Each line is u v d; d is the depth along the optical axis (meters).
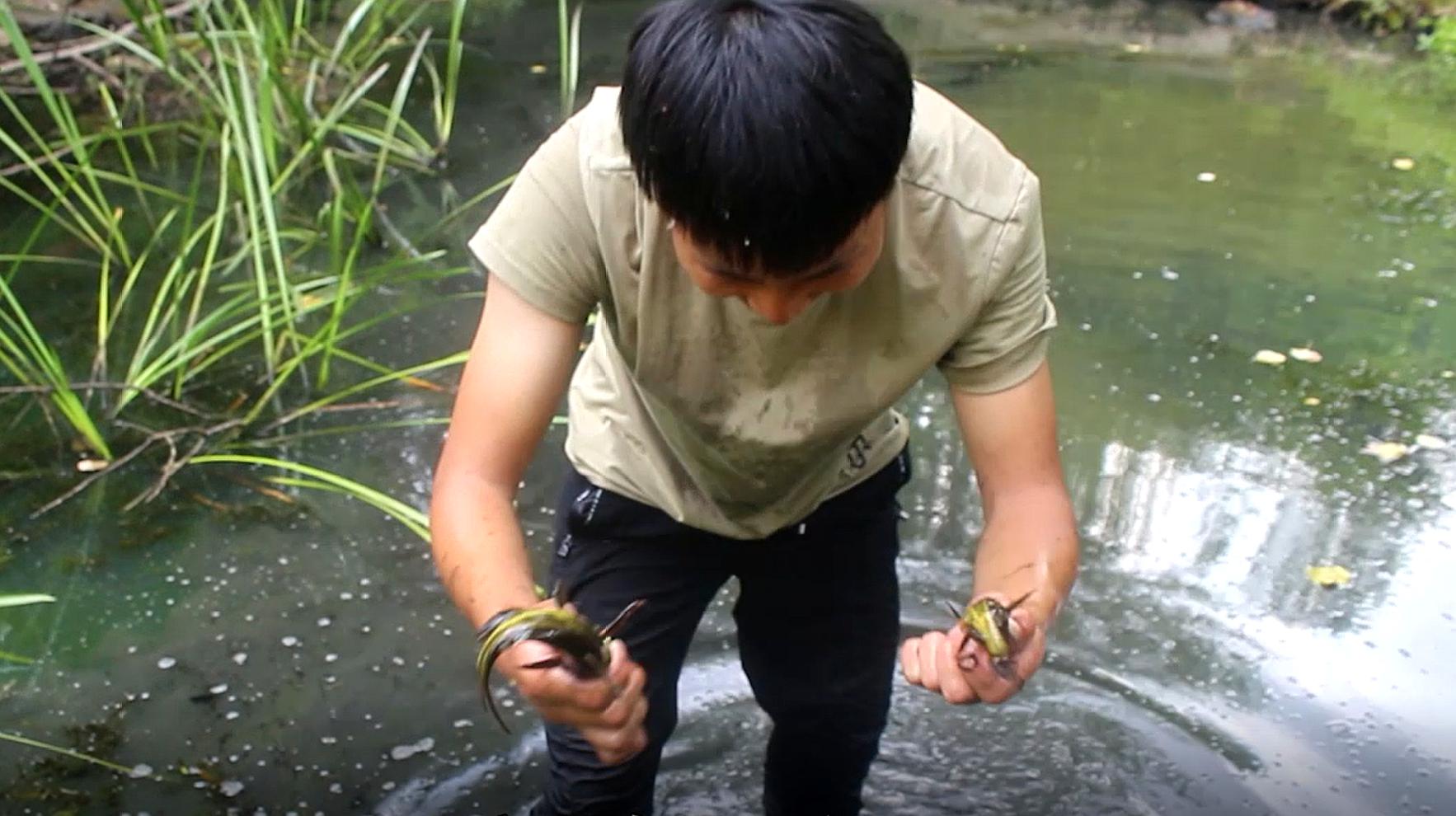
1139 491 2.50
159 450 2.57
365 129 3.84
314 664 2.07
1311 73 5.15
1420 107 4.77
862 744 1.66
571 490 1.48
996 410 1.25
